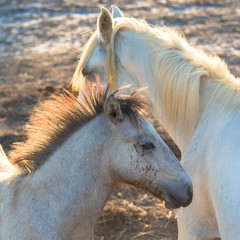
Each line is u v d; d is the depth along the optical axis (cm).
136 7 3152
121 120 685
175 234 1136
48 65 2248
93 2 3319
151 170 693
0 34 2714
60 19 2967
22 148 727
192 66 794
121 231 1139
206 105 781
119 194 1288
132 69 835
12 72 2164
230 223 671
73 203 696
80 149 697
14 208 696
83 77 877
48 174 703
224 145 716
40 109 756
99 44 846
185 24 2775
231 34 2580
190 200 705
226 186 683
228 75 809
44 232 684
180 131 809
